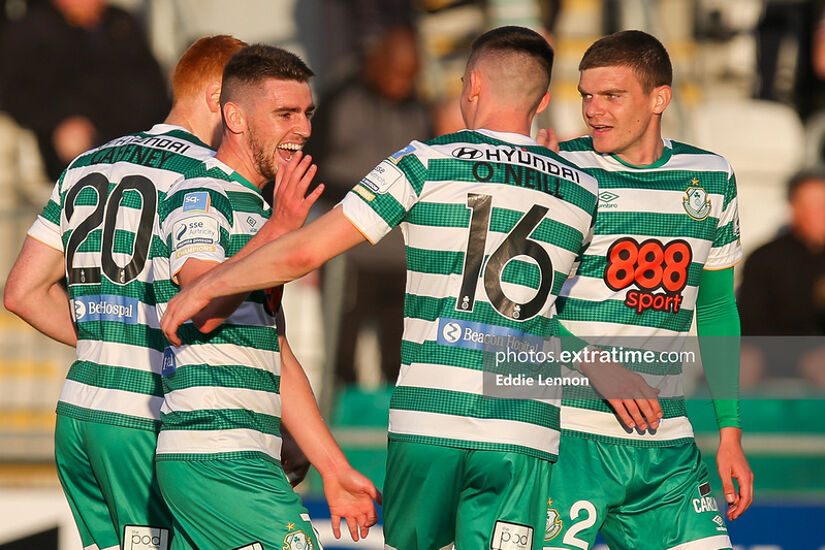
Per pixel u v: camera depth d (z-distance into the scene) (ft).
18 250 73.26
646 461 43.32
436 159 37.06
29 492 67.10
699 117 104.99
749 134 103.60
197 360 38.01
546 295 37.68
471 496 37.65
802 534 63.72
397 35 76.64
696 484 43.68
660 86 42.37
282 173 36.81
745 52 108.58
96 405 41.19
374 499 41.63
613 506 43.50
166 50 103.19
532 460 37.55
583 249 40.68
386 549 39.42
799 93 105.81
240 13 104.99
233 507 37.86
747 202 99.86
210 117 43.88
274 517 37.99
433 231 36.86
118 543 43.09
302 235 36.01
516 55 38.37
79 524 43.50
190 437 37.96
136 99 85.35
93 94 84.02
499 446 36.81
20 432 71.61
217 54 43.80
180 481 38.01
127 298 41.04
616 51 41.93
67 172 43.06
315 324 75.36
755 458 66.69
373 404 70.85
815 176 77.66
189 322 38.04
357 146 75.97
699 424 64.54
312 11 102.58
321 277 74.43
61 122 83.35
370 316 75.05
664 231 42.65
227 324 38.17
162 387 41.09
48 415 72.28
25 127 84.12
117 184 41.34
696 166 43.47
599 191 42.70
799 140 103.55
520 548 37.37
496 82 38.45
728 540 43.37
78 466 42.50
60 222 42.83
